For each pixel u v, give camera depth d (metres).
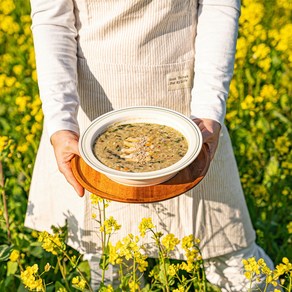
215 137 2.38
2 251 2.93
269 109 4.40
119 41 2.48
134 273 2.48
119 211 2.77
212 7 2.53
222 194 2.84
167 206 2.78
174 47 2.53
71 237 2.94
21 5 5.93
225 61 2.48
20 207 3.67
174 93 2.60
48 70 2.41
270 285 3.09
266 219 3.82
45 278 3.28
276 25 5.43
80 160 2.31
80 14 2.49
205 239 2.89
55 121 2.34
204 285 2.65
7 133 4.32
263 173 4.11
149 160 2.14
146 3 2.41
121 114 2.33
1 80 4.47
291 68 4.80
